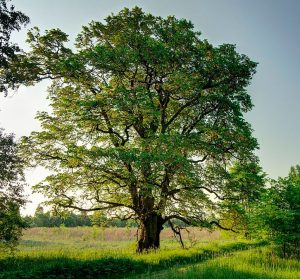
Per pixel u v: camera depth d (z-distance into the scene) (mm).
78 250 26953
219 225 25672
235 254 21156
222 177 23719
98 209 24641
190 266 16453
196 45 24812
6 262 17547
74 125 23781
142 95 21953
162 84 24281
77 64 22906
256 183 24672
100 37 25844
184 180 23484
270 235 20719
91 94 25406
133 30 24688
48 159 24047
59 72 24281
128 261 17859
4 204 17844
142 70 25219
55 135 24266
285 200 21234
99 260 17125
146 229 24562
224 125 25594
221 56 24719
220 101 24562
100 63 23031
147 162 20453
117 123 24688
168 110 26703
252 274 13883
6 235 17766
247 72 24797
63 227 33000
